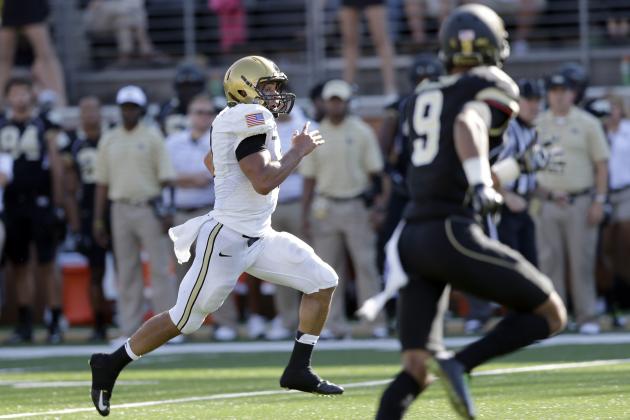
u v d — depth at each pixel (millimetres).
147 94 57688
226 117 21188
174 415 21844
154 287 41219
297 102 53406
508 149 33094
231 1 56656
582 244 40188
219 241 21250
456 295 45281
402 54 54781
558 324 16500
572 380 26031
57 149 43812
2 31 54531
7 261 47250
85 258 44812
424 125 16812
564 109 40062
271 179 20625
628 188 44625
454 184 16484
